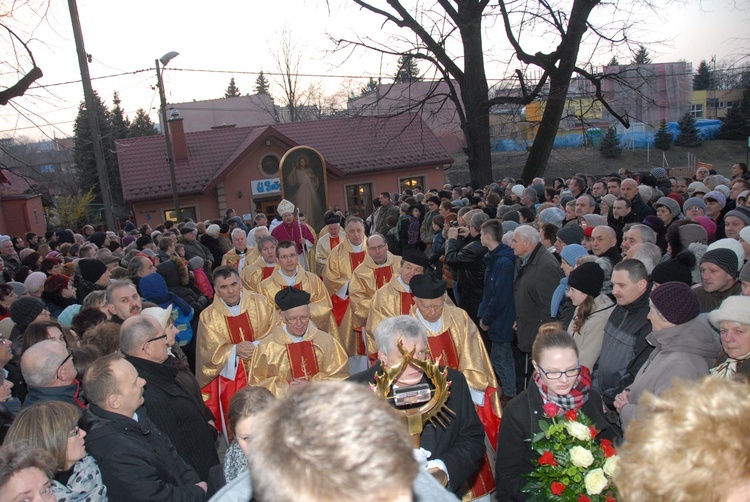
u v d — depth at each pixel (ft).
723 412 4.65
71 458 9.90
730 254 14.92
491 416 16.21
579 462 8.41
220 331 19.69
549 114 57.98
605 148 124.57
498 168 114.52
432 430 10.61
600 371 13.74
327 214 33.88
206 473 13.76
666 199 25.45
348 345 24.84
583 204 26.11
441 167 98.12
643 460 4.74
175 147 89.30
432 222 33.65
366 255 24.82
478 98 59.16
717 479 4.42
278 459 3.46
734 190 28.76
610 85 81.35
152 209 86.43
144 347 13.34
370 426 3.52
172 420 13.28
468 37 58.03
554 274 19.25
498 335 21.53
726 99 139.23
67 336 15.37
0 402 13.15
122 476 10.30
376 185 95.40
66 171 120.78
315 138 97.14
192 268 29.68
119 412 10.98
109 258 28.35
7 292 21.67
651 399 5.16
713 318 11.06
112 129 130.62
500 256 21.43
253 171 88.28
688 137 125.90
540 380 10.75
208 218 87.92
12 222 79.97
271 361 17.15
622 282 13.16
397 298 20.26
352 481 3.29
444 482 7.67
